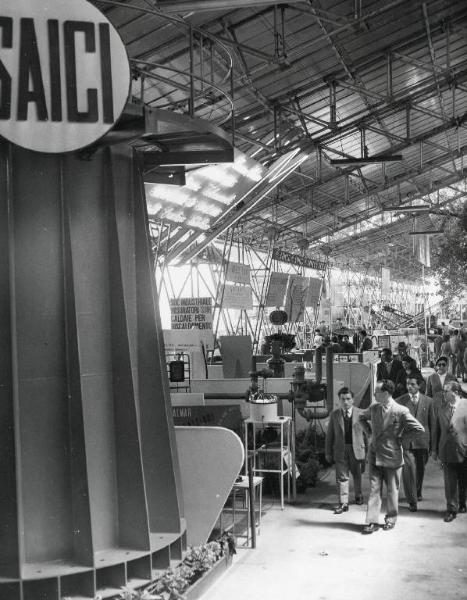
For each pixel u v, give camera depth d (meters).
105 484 6.61
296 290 21.53
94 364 6.63
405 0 14.88
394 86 22.62
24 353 6.32
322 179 29.09
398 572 7.63
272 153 20.17
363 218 36.94
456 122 25.73
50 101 6.02
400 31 18.33
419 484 10.87
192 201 13.20
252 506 8.57
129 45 12.91
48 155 6.47
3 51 5.96
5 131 5.96
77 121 6.05
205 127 7.03
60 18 6.02
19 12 5.98
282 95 19.00
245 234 29.98
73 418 6.36
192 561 7.13
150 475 7.07
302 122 20.55
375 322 47.28
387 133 24.30
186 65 14.30
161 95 15.22
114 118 6.08
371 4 16.09
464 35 20.00
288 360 18.22
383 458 9.23
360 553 8.30
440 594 6.98
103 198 6.80
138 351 7.11
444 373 14.49
